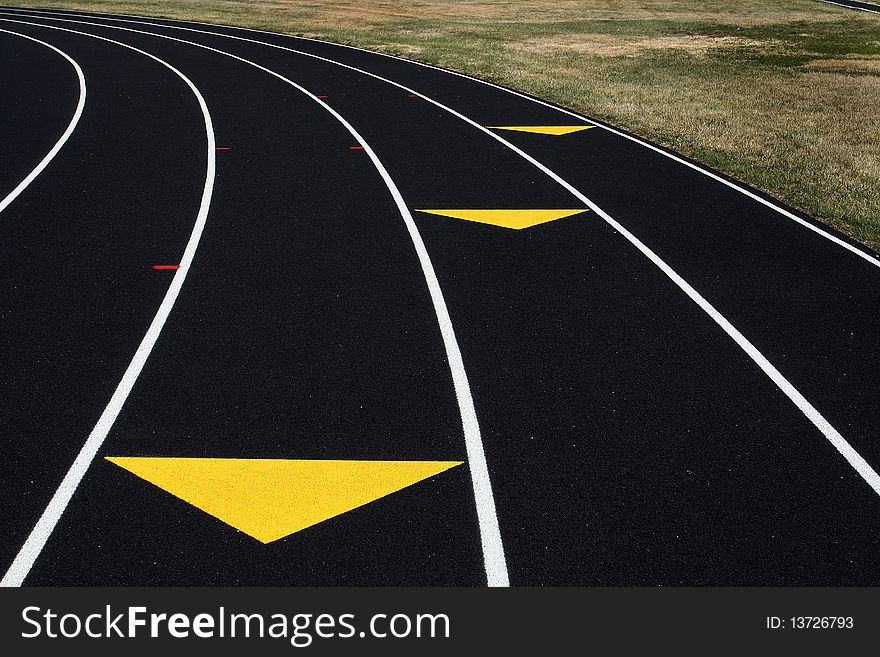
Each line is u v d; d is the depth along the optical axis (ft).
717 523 14.57
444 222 30.94
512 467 16.06
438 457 16.35
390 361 20.17
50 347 20.67
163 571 13.43
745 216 32.17
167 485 15.40
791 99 57.57
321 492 15.28
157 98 54.60
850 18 121.19
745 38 96.48
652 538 14.20
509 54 79.87
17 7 113.60
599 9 132.77
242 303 23.45
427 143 43.70
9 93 55.42
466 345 21.06
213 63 70.79
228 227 30.07
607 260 27.25
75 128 45.75
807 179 37.37
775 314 23.18
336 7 125.18
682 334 21.84
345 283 25.00
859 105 55.52
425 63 73.67
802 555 13.89
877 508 14.99
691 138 45.11
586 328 22.13
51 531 14.19
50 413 17.72
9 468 15.84
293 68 69.15
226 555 13.75
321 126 47.32
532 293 24.44
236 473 15.76
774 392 18.95
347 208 32.53
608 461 16.26
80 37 86.12
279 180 36.37
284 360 20.16
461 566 13.60
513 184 36.37
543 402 18.38
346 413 17.85
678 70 71.51
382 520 14.58
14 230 29.45
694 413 18.01
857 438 17.17
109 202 32.89
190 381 19.11
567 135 46.14
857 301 24.12
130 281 24.94
